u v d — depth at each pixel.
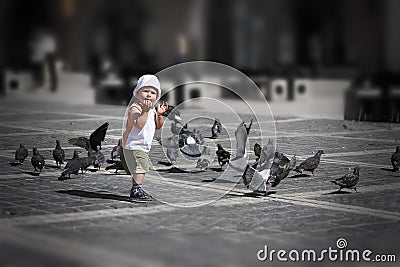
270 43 52.28
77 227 9.48
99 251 8.41
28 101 32.72
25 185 12.23
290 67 46.31
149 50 58.12
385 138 18.48
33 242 8.75
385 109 23.06
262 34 52.53
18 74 53.31
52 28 61.97
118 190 11.81
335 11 48.94
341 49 48.59
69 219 9.89
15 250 8.41
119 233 9.20
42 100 33.47
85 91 40.91
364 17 45.59
